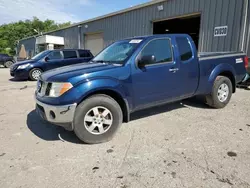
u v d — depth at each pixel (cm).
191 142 312
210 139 322
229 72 485
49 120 301
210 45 862
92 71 307
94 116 309
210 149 289
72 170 244
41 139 329
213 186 211
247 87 708
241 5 742
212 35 849
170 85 382
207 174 232
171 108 491
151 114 449
